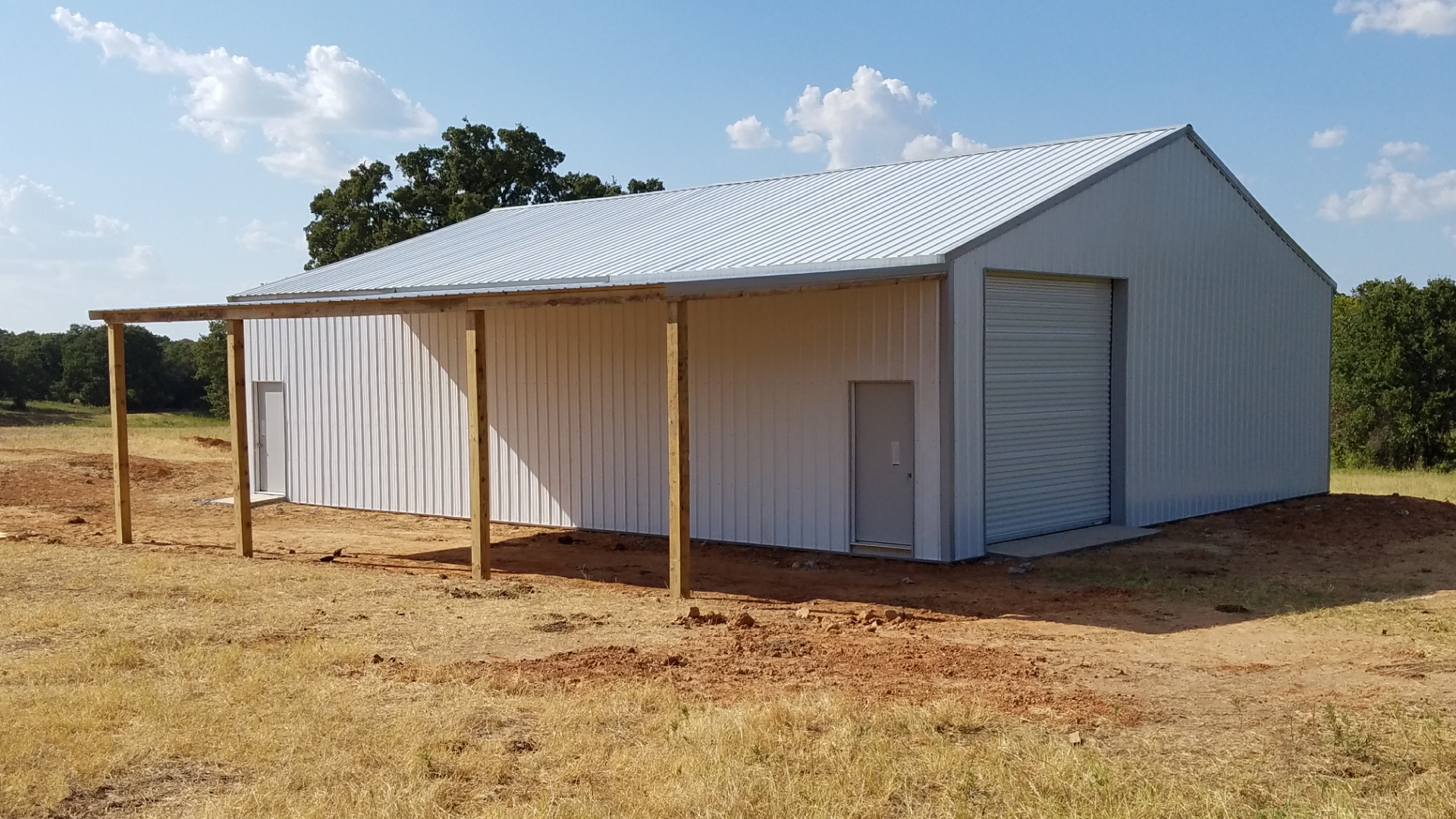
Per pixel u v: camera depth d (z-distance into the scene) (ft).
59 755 21.48
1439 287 110.01
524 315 60.49
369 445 68.08
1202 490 61.26
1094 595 40.73
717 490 53.72
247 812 18.94
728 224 60.29
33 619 33.32
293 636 32.14
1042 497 52.60
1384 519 59.52
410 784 20.20
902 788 20.40
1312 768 21.45
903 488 47.80
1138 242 56.44
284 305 48.42
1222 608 38.24
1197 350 60.75
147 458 93.97
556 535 57.62
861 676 28.25
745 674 28.32
